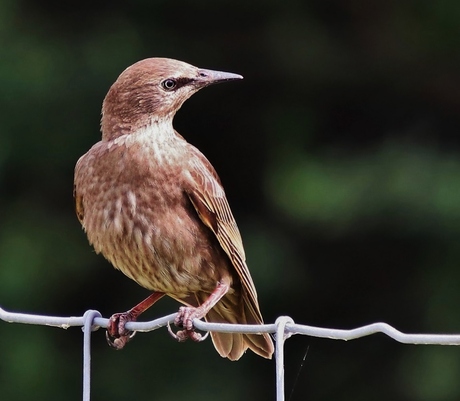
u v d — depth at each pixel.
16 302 13.75
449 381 13.50
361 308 14.56
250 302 7.71
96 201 7.46
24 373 13.70
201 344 14.08
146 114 7.61
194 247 7.50
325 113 14.98
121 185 7.38
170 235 7.41
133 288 14.33
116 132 7.60
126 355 14.09
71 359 14.09
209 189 7.55
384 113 15.09
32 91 13.66
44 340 13.84
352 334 5.46
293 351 14.50
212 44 14.85
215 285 7.68
